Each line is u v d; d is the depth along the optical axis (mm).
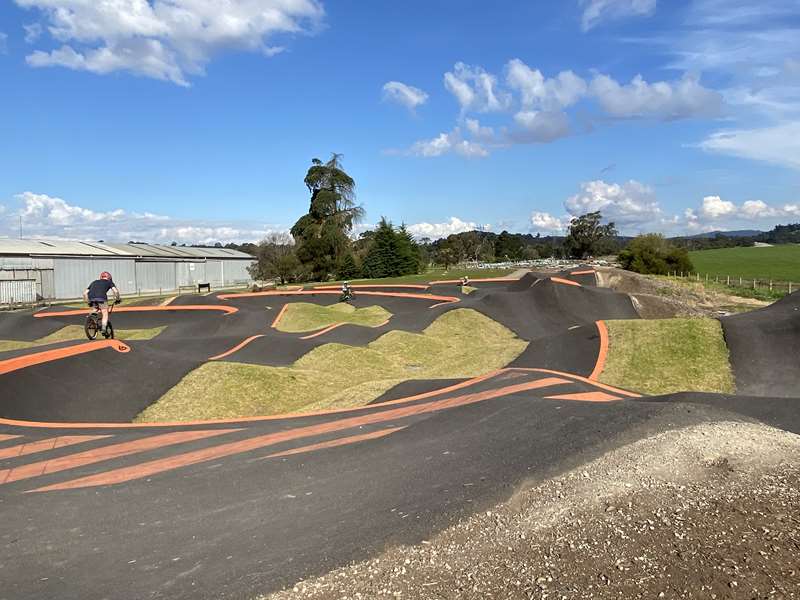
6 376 11430
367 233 80438
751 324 15562
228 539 4578
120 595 3715
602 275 40031
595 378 14211
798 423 7797
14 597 3848
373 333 23438
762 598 3027
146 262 58781
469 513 4270
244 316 29531
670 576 3273
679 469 4691
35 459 8320
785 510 3918
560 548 3670
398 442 7578
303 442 8617
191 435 9797
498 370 15234
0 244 46438
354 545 3992
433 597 3271
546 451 5594
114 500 6023
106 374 13258
